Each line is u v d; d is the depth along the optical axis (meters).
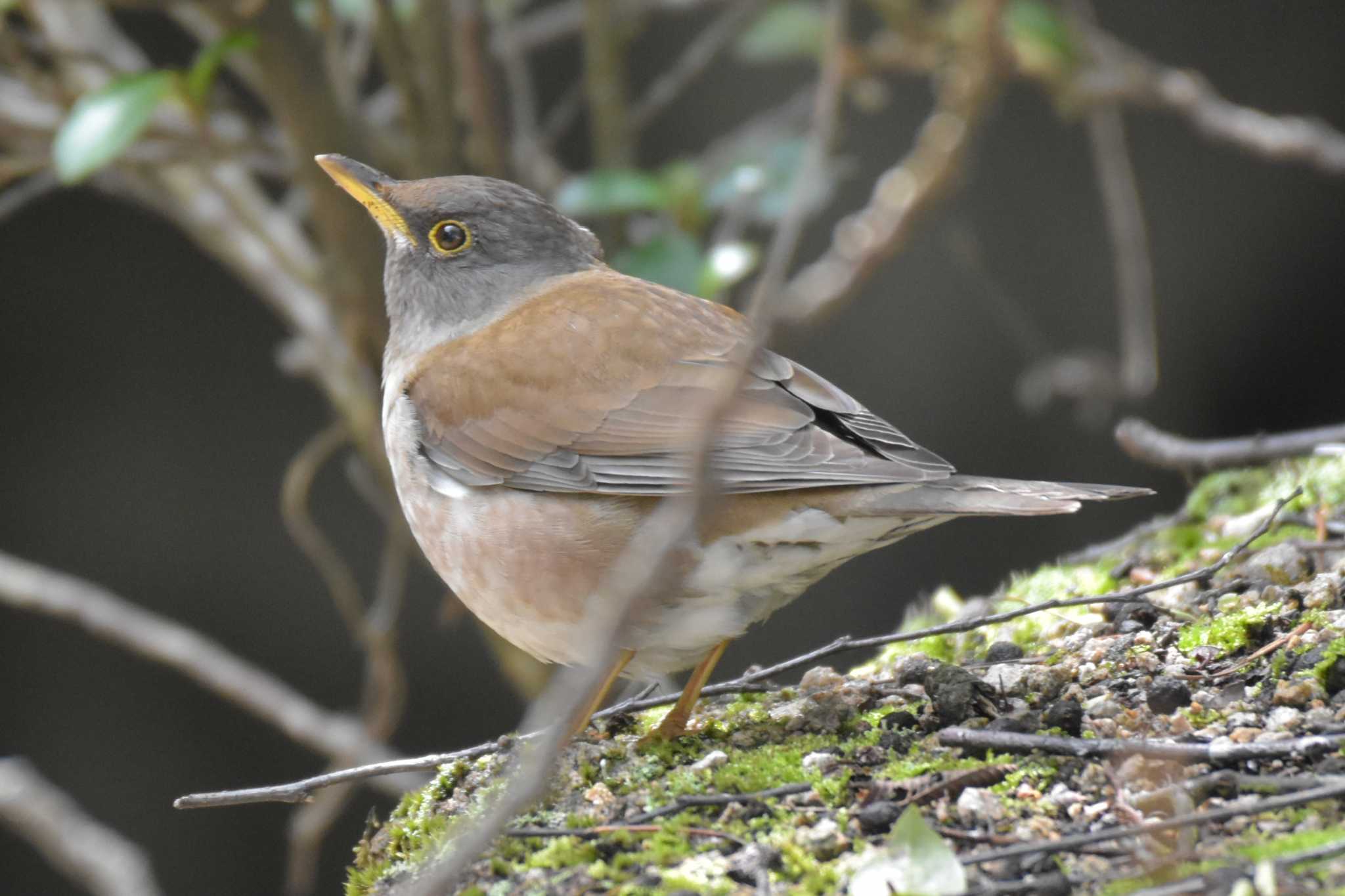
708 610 7.22
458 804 6.95
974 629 8.03
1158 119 18.03
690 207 11.33
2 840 18.00
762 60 15.06
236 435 19.00
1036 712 6.71
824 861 5.84
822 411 7.48
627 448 7.49
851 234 11.74
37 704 18.61
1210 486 9.68
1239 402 18.33
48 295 18.42
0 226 18.08
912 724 6.89
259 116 17.53
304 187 10.43
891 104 18.12
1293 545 7.99
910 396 18.77
